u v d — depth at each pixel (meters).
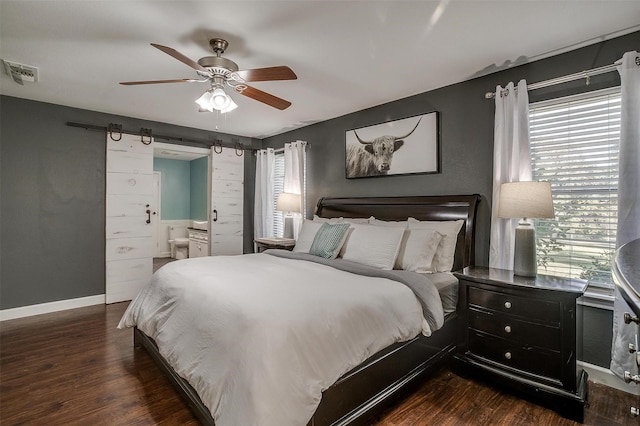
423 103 3.39
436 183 3.29
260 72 2.21
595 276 2.40
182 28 2.19
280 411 1.36
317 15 2.04
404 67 2.78
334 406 1.66
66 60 2.66
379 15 2.04
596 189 2.41
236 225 5.43
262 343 1.46
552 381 2.01
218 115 4.30
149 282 2.68
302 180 4.69
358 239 2.97
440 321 2.19
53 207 3.88
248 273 2.35
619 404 2.06
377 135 3.79
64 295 3.95
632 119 2.10
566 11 1.99
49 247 3.85
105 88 3.31
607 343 2.30
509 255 2.65
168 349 1.97
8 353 2.72
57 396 2.11
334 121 4.38
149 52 2.53
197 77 2.99
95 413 1.94
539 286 2.05
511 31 2.22
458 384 2.31
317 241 3.17
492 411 2.00
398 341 1.97
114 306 4.09
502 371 2.20
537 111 2.68
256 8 1.97
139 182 4.45
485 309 2.30
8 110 3.59
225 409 1.42
